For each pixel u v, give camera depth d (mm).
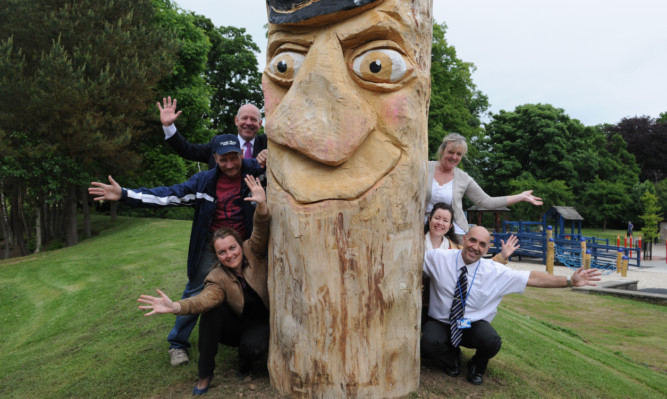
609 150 32062
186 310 2301
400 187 2320
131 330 4184
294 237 2307
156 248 9984
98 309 5508
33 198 14023
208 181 3018
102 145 11883
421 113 2449
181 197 3004
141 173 15656
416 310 2459
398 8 2289
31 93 10984
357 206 2227
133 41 12680
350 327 2250
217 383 2674
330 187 2273
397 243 2316
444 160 3295
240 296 2617
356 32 2271
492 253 14766
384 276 2283
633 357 4633
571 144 27766
